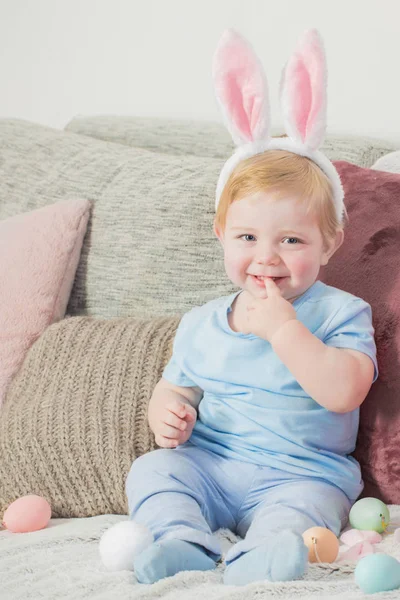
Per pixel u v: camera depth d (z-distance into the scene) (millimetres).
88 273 1763
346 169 1501
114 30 2486
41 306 1664
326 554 1059
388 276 1325
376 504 1193
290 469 1261
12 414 1439
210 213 1647
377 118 2039
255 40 2207
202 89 2326
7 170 1998
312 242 1282
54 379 1454
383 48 2010
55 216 1755
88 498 1351
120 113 2500
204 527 1134
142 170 1794
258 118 1326
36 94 2691
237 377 1330
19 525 1276
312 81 1299
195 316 1439
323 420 1280
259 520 1153
